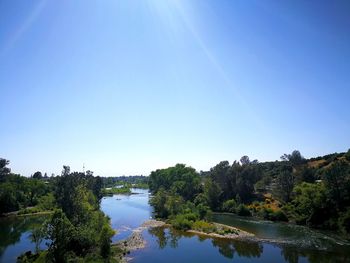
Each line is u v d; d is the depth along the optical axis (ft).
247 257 199.00
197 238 254.88
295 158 552.41
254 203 410.93
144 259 194.08
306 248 216.54
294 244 227.81
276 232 272.51
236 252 211.00
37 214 404.98
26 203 466.70
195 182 504.84
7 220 360.89
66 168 286.25
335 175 293.84
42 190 522.88
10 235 272.92
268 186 477.36
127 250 214.28
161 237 258.98
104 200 586.04
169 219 338.75
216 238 253.65
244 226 303.68
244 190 449.48
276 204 391.04
